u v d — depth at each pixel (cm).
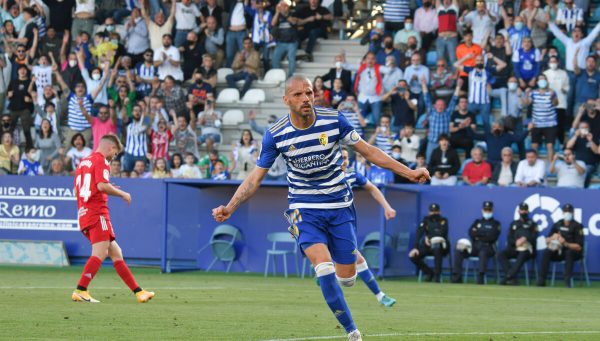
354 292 4356
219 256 6012
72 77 6988
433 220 5469
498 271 5509
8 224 6156
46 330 2433
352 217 2167
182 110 6662
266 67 7200
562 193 5475
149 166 6469
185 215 5953
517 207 5531
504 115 6234
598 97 6234
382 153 2100
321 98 6356
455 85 6406
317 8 7238
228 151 6694
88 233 3434
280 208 5984
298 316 2952
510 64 6369
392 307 3475
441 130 6109
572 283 5250
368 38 7238
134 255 6000
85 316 2827
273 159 2134
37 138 6762
